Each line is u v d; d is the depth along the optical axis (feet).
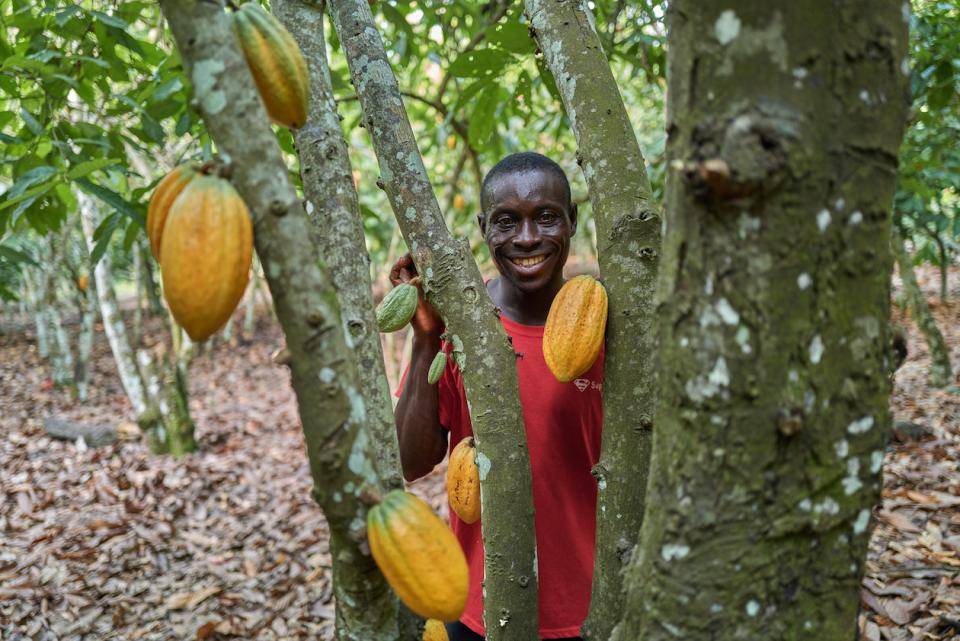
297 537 15.30
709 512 2.97
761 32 2.71
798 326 2.82
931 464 15.67
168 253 2.85
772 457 2.89
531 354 6.21
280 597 13.05
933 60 11.56
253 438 23.32
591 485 6.24
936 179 18.72
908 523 13.05
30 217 8.95
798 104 2.70
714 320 2.89
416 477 6.72
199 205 2.83
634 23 11.46
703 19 2.82
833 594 3.05
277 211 2.91
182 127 8.51
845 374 2.90
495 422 4.60
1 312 55.11
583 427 6.10
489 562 4.66
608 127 4.54
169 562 14.64
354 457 3.10
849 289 2.87
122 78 9.13
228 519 16.60
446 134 15.38
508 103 12.56
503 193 5.85
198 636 11.87
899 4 2.87
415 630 3.87
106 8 9.69
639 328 4.28
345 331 3.09
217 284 2.83
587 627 4.40
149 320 51.42
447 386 6.25
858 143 2.79
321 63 4.46
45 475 19.69
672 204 3.03
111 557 14.78
